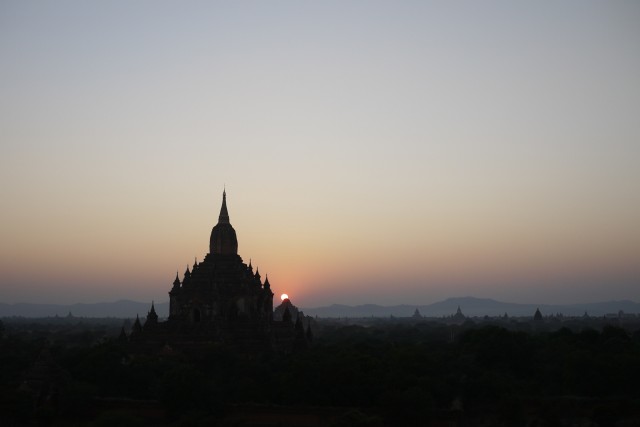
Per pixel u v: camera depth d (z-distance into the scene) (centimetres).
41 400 17062
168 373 16725
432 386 17350
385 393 16225
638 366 18838
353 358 18262
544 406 16975
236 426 15638
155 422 16725
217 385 17612
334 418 15912
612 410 16350
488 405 17925
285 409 16762
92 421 15800
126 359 19888
